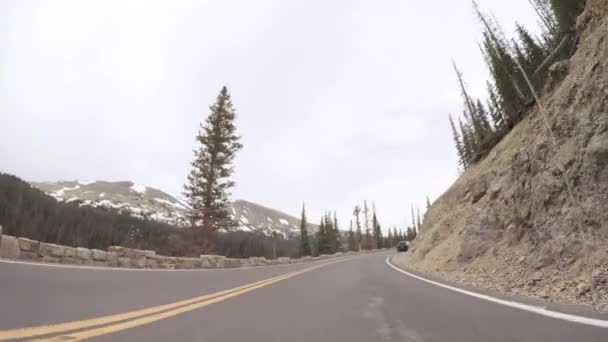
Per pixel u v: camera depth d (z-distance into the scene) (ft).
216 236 113.50
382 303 23.47
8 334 11.77
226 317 17.92
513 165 50.83
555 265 31.94
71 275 28.17
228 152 116.16
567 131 37.91
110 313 16.98
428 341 13.28
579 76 40.45
